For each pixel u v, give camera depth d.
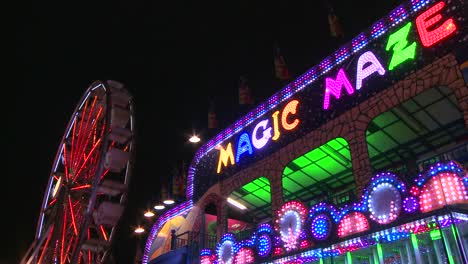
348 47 15.29
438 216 9.48
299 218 13.10
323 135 15.35
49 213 21.31
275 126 17.70
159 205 26.09
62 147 22.53
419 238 11.98
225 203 19.34
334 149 16.14
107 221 18.44
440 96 13.09
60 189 19.98
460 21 12.18
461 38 12.03
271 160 17.38
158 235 24.25
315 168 17.67
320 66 16.28
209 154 21.50
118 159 18.83
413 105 13.57
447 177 9.62
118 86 20.30
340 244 11.89
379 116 14.15
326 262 14.06
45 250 19.34
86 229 16.66
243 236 18.30
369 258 13.20
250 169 18.34
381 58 13.98
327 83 15.80
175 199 26.59
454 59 11.98
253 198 20.67
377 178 10.96
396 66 13.44
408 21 13.44
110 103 18.75
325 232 11.98
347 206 11.78
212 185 20.58
